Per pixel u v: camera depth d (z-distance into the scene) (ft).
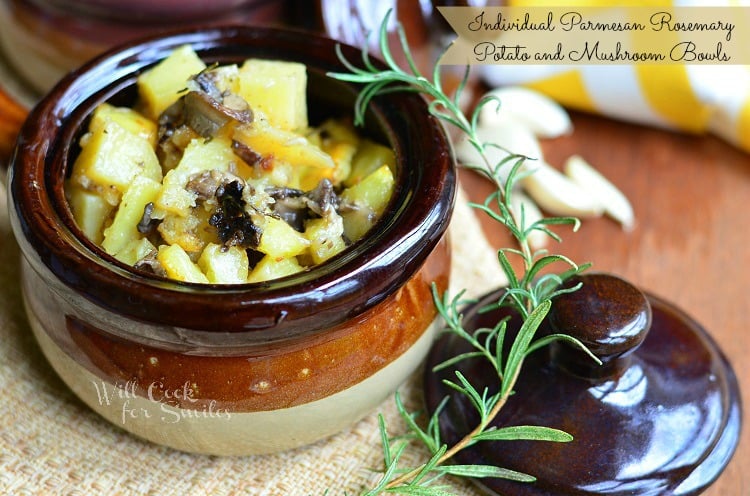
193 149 1.20
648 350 1.26
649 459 1.19
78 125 1.22
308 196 1.20
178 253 1.14
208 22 1.60
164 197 1.17
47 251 1.10
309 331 1.09
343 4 1.60
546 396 1.22
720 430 1.23
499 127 1.66
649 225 1.60
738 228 1.60
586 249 1.56
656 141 1.73
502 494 1.20
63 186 1.18
